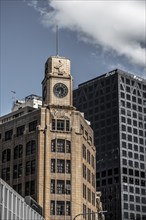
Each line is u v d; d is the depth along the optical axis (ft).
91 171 420.77
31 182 374.63
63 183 371.56
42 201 361.71
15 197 232.73
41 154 375.66
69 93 401.29
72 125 390.01
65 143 382.63
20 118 403.13
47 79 403.54
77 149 385.29
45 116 387.75
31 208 272.72
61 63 408.67
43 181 368.27
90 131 434.30
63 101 398.01
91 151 428.15
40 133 381.19
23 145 390.83
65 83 402.93
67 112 392.68
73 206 367.04
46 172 370.53
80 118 400.67
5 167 398.42
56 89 400.47
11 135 404.77
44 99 409.69
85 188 393.50
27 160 383.86
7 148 403.13
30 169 379.14
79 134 391.04
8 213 217.97
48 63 409.90
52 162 375.66
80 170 381.81
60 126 387.14
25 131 393.70
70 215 363.97
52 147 379.76
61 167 375.66
